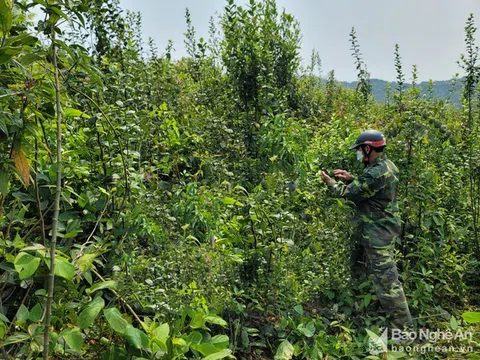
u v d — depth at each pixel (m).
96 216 3.76
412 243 5.47
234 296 4.19
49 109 2.78
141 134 4.55
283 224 4.52
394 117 5.68
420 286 5.06
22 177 2.48
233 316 4.16
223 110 6.81
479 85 7.69
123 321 2.64
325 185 5.37
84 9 2.65
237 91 6.82
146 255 4.00
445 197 6.29
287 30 7.75
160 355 2.78
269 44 7.56
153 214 3.96
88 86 3.64
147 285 3.46
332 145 6.18
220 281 3.92
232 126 6.67
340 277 4.93
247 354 4.00
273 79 7.05
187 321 3.49
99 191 3.74
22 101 2.53
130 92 5.37
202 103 6.95
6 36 2.39
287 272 4.41
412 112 5.59
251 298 4.21
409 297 5.16
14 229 3.30
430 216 5.47
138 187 3.85
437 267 5.44
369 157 4.89
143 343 2.68
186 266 3.74
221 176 5.41
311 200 5.26
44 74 2.80
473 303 5.62
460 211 6.40
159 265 3.66
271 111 6.44
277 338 4.21
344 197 4.91
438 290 5.33
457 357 4.45
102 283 2.81
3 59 2.24
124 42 6.71
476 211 6.46
